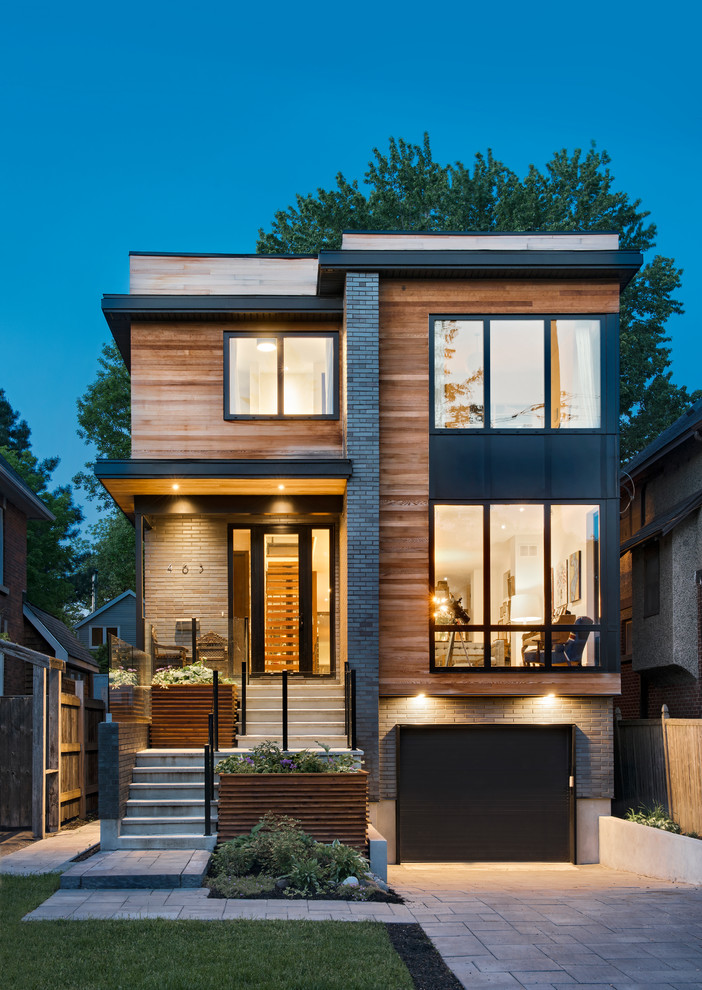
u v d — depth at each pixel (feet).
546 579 50.80
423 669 50.14
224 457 55.62
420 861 49.90
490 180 110.42
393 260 51.11
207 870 34.65
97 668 88.43
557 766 51.13
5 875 33.42
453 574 50.75
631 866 45.80
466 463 51.37
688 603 60.75
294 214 111.14
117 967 22.89
